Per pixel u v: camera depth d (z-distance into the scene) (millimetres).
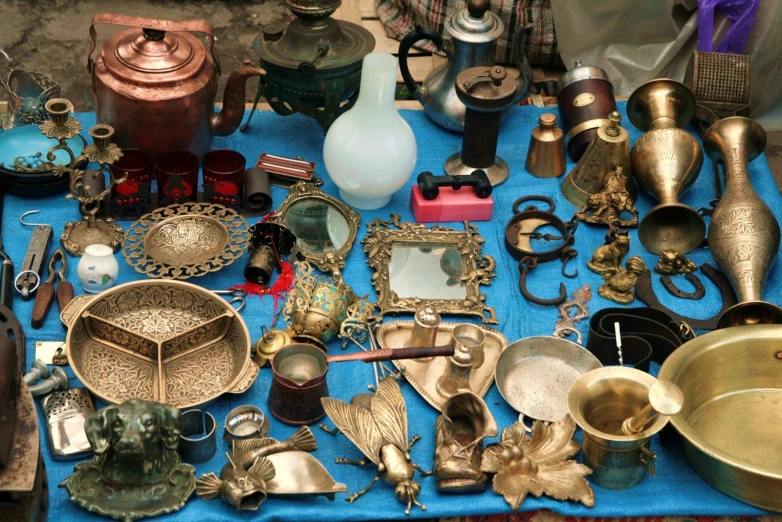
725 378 1896
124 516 1705
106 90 2062
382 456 1765
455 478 1756
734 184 2137
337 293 1938
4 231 2064
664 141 2164
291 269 2023
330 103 2195
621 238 2047
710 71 2348
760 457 1840
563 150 2254
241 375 1842
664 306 2051
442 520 1805
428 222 2156
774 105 2592
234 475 1719
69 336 1829
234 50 3021
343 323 1937
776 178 2699
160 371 1844
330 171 2111
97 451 1669
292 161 2203
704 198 2250
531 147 2248
